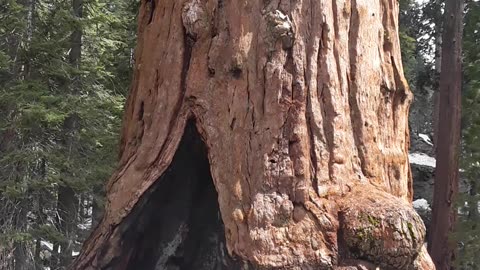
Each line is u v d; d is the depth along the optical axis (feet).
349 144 12.65
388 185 13.14
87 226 49.06
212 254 15.15
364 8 13.58
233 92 12.89
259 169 12.14
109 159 40.29
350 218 11.48
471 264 43.11
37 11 41.70
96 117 39.70
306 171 12.04
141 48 15.26
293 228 11.59
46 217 40.57
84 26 40.45
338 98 12.73
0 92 37.58
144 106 14.33
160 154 13.65
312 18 12.92
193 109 13.34
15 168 37.55
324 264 11.23
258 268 11.33
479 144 45.47
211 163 12.79
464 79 51.29
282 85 12.50
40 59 39.32
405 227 11.34
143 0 15.61
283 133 12.28
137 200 13.62
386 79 13.85
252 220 11.71
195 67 13.46
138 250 14.70
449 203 44.11
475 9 49.19
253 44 12.92
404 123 14.12
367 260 11.35
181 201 14.58
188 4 13.78
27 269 37.76
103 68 41.24
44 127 39.19
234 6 13.26
